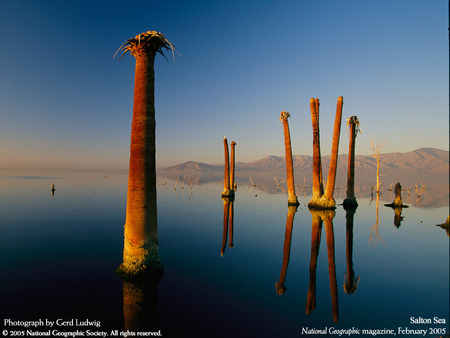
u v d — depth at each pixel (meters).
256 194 52.47
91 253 12.55
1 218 21.56
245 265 11.23
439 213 27.11
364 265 11.39
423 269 10.92
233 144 45.53
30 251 12.77
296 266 11.18
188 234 17.42
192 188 70.12
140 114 9.62
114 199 37.00
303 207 31.09
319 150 29.55
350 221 22.31
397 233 17.78
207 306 7.52
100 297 8.02
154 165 9.99
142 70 9.73
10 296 8.01
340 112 27.02
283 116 31.73
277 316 6.95
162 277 9.73
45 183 71.75
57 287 8.71
